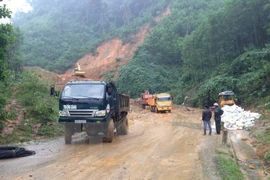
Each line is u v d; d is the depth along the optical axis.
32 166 8.52
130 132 17.09
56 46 102.50
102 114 12.15
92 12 120.94
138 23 97.06
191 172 7.86
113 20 115.19
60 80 67.88
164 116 29.47
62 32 114.12
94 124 12.24
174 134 15.95
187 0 85.62
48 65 88.81
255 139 14.12
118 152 10.62
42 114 17.14
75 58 93.81
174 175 7.55
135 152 10.60
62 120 12.16
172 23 78.44
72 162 8.98
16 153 9.98
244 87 32.47
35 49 96.56
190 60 49.47
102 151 10.83
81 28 114.88
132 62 70.75
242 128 18.14
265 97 28.56
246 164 9.70
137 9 109.44
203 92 38.94
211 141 13.39
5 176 7.48
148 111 37.47
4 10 13.52
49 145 12.58
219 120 16.08
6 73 13.83
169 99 34.50
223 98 30.69
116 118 14.48
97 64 87.19
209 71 48.28
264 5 37.66
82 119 12.09
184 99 46.12
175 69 68.94
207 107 15.86
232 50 44.69
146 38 79.88
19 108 17.14
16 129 14.80
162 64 71.31
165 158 9.57
